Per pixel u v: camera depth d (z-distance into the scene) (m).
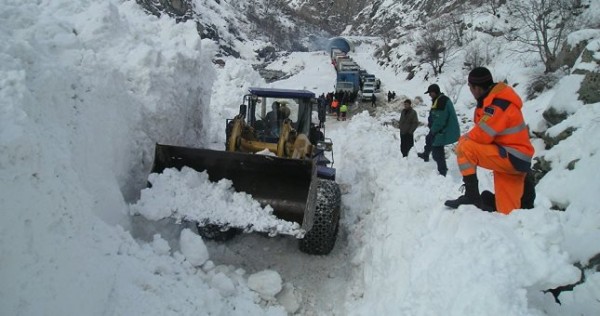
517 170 3.29
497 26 29.45
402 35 46.91
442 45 32.00
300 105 6.47
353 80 27.59
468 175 3.46
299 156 5.50
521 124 3.24
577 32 17.45
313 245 4.97
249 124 6.50
